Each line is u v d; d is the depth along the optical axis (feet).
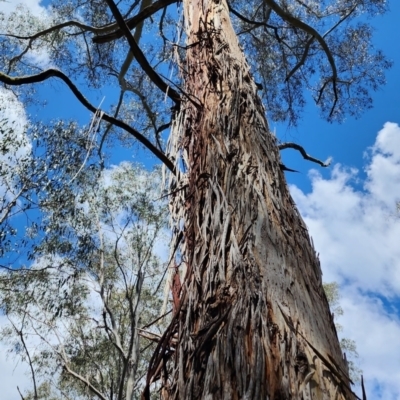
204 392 4.31
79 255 26.35
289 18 23.40
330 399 4.14
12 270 26.13
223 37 10.06
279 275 5.24
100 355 28.40
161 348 5.37
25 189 24.08
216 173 6.70
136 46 9.63
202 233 6.05
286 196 6.85
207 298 5.14
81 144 24.08
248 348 4.41
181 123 9.44
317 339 4.72
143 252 29.68
